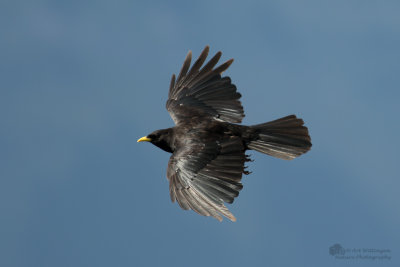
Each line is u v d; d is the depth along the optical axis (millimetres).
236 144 13508
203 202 12359
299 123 14367
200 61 16000
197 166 12945
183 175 12883
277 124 14477
